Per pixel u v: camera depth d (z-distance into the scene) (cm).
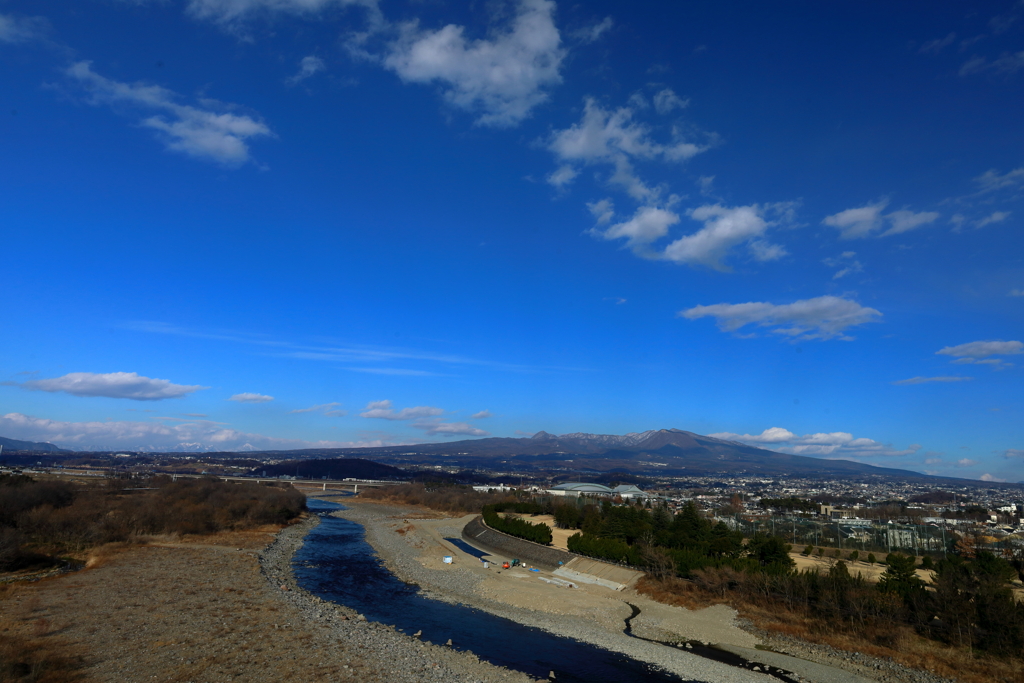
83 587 6081
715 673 4466
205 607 5538
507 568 8750
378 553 9900
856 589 5531
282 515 13838
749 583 6306
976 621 4681
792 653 4950
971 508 16512
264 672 3991
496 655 4769
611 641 5225
